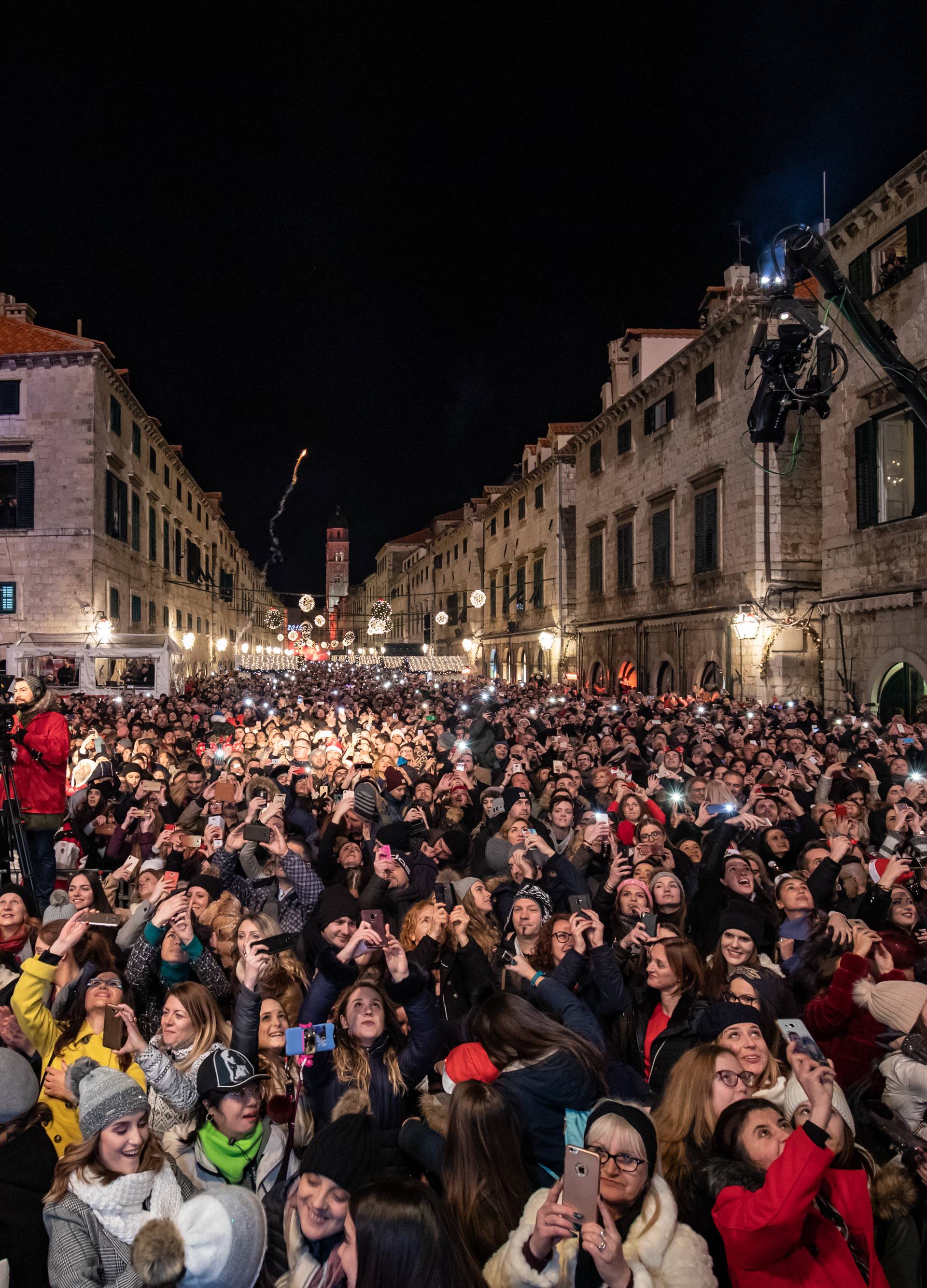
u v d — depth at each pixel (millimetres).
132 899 6652
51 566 28625
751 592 23906
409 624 85875
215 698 26641
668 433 29484
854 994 3865
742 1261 2766
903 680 18969
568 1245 2721
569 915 5027
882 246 19000
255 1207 2916
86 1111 2963
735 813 7883
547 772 10773
